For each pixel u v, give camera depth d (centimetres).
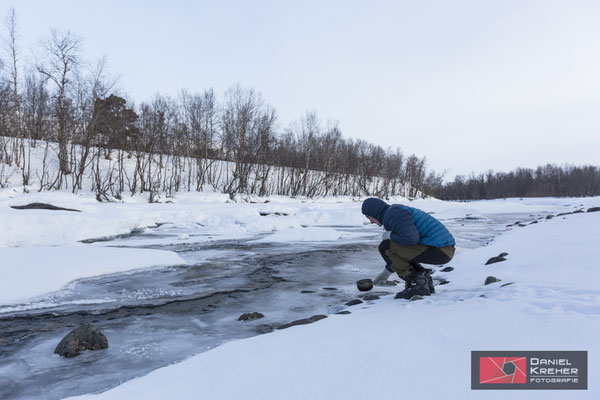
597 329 184
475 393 132
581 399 120
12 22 3650
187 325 378
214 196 3834
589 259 438
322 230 1331
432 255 367
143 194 3734
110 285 562
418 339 200
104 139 3916
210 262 780
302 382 160
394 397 135
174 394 166
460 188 12031
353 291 522
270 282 587
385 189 6756
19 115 3794
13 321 395
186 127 4706
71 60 3500
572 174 11100
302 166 5494
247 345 242
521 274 436
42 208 1485
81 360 289
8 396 231
